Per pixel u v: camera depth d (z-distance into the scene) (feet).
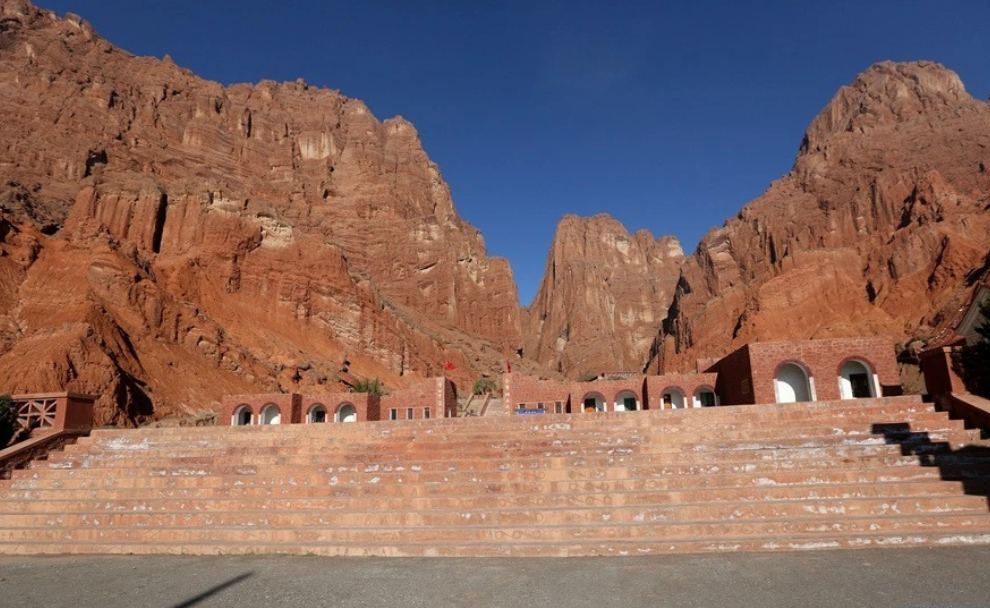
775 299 293.84
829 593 24.21
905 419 50.83
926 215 282.15
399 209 401.90
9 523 42.93
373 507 41.65
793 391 96.73
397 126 504.84
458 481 44.55
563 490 41.73
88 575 31.94
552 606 23.93
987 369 51.96
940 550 30.76
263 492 45.16
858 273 294.66
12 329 140.36
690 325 362.94
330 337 256.11
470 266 424.87
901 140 366.43
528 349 580.30
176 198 246.47
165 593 27.63
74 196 256.73
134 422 131.95
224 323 214.28
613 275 586.04
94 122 303.27
